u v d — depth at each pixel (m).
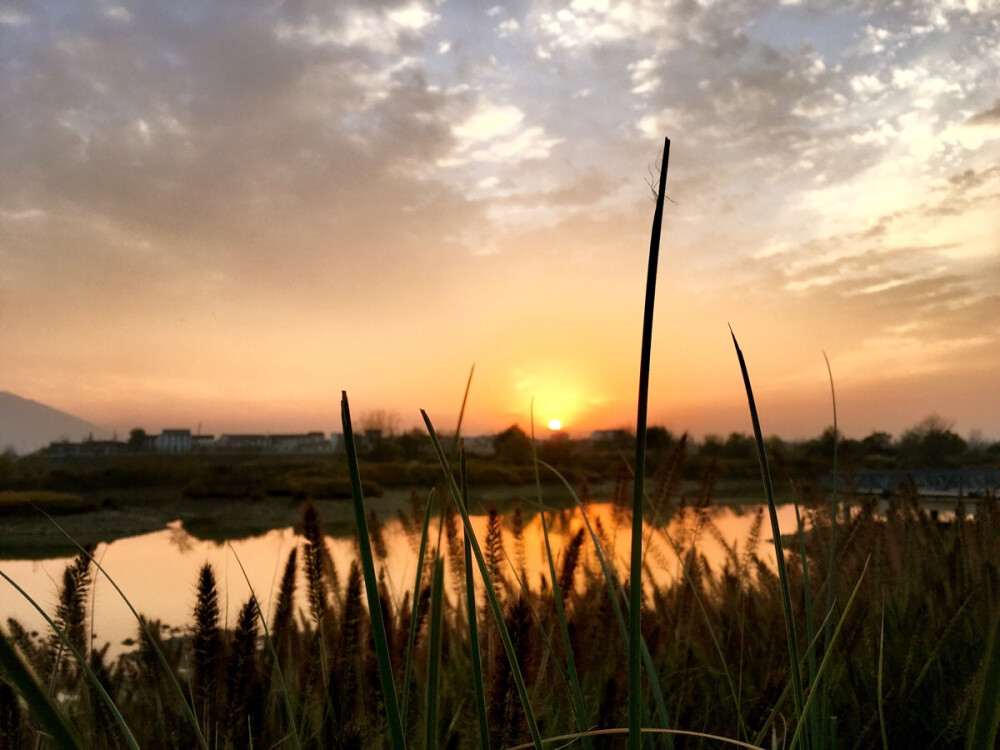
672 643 1.77
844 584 1.80
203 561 1.27
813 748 0.78
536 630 1.32
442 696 1.37
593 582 1.68
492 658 1.11
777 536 0.68
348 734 1.11
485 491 14.39
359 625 1.33
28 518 27.38
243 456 75.12
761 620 2.02
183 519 30.27
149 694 1.49
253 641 1.25
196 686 1.25
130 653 1.79
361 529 0.51
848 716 1.43
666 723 0.81
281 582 1.54
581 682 1.44
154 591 5.07
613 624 1.60
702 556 1.89
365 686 1.25
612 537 1.80
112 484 41.84
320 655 1.42
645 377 0.49
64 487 39.25
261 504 35.81
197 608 1.25
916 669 1.60
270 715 1.40
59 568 1.29
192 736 1.24
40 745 1.10
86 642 1.31
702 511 1.85
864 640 1.63
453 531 1.69
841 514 1.83
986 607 1.66
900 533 2.27
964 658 1.57
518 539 1.38
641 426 0.50
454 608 1.81
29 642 1.26
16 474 36.84
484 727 0.62
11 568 11.41
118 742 1.29
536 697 1.11
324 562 1.47
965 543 2.05
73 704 1.42
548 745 1.02
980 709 0.39
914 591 1.97
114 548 15.65
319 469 44.66
